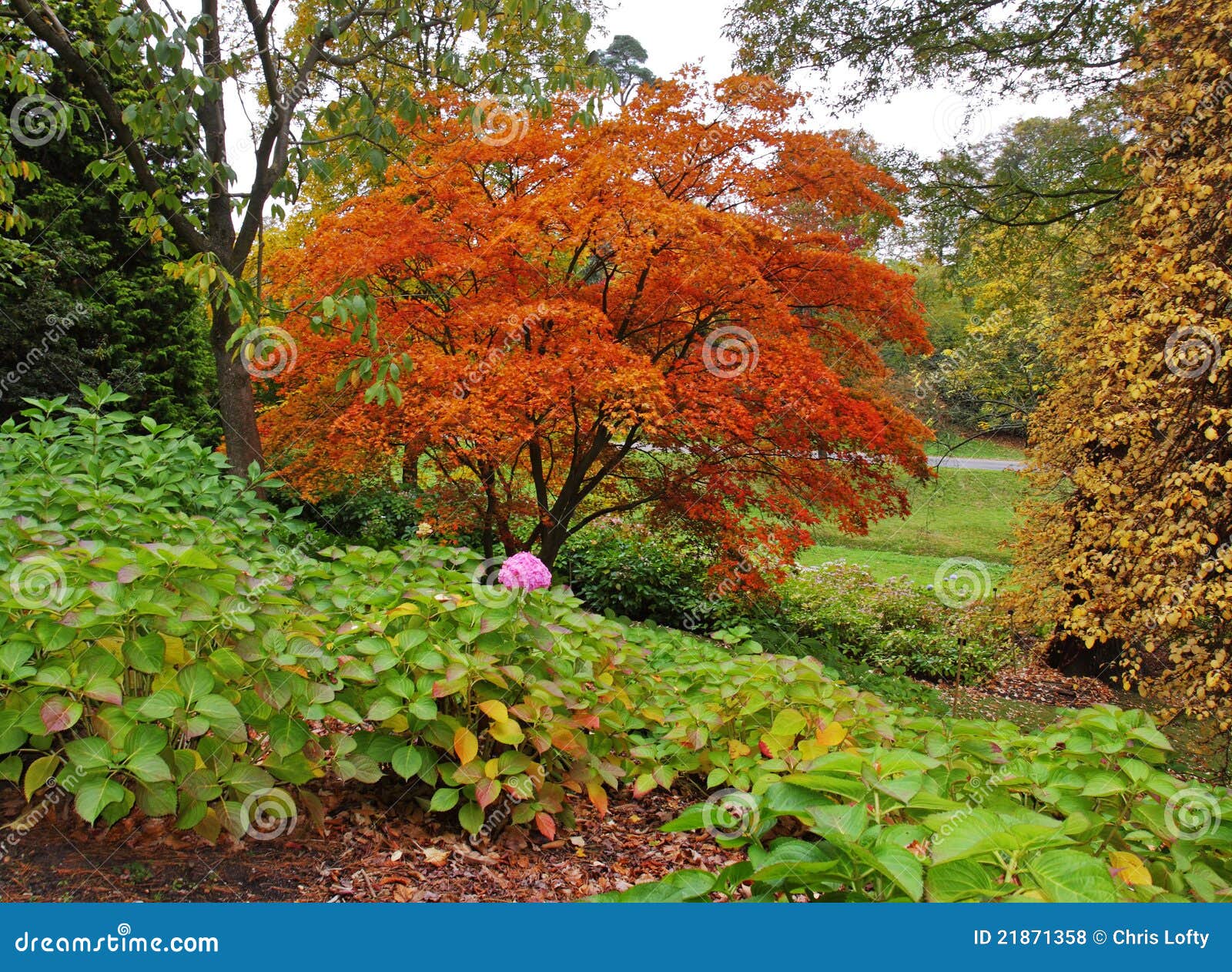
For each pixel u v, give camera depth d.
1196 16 5.10
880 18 10.48
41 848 2.45
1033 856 1.52
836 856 1.58
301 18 7.75
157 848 2.54
